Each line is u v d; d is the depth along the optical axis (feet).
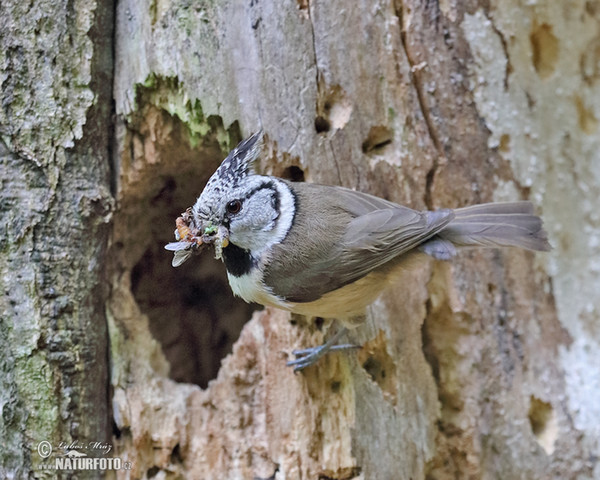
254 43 21.67
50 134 20.90
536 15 24.17
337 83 22.04
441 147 22.70
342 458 21.18
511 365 23.11
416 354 22.36
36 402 20.44
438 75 22.68
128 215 23.12
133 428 21.86
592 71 25.73
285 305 20.58
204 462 22.02
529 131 23.91
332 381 21.80
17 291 20.43
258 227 20.07
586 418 23.44
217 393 22.48
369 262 19.99
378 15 22.21
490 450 22.76
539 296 23.86
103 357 22.03
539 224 20.40
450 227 20.62
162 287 26.02
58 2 21.08
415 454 21.91
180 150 22.98
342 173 22.08
